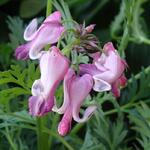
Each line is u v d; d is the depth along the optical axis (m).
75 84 0.20
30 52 0.21
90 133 0.29
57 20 0.22
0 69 0.33
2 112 0.27
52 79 0.20
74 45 0.21
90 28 0.21
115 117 0.36
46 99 0.20
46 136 0.28
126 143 0.32
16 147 0.28
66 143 0.28
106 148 0.29
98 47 0.21
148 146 0.29
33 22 0.22
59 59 0.20
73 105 0.20
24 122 0.29
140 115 0.29
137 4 0.34
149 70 0.31
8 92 0.24
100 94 0.29
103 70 0.21
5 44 0.33
